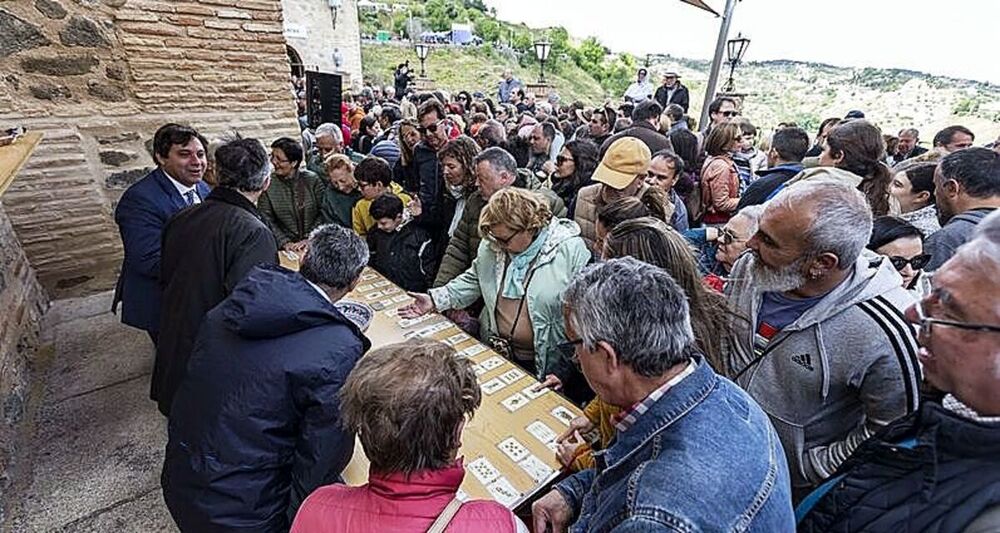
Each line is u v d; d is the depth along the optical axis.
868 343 1.05
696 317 1.13
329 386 1.08
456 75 26.33
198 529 1.13
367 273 2.53
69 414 2.25
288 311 1.10
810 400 1.15
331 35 15.00
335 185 3.12
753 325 1.26
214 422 1.08
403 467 0.74
